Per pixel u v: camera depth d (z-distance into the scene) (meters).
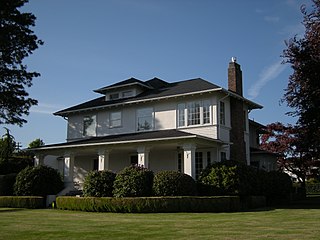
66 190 26.08
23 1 31.98
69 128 32.78
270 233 10.81
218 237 10.13
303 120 21.66
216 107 25.53
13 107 30.91
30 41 31.62
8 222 14.75
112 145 25.62
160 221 14.68
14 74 31.41
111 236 10.64
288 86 22.14
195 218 15.81
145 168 22.06
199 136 22.78
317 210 19.22
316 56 20.92
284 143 35.12
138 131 28.66
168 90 29.02
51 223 14.28
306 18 22.03
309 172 36.97
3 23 30.86
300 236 10.14
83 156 32.16
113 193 21.38
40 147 29.14
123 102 29.30
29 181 24.89
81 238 10.35
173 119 27.11
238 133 27.66
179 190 20.44
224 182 20.94
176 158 26.95
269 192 25.05
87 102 34.28
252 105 30.08
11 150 42.09
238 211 19.70
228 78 29.20
